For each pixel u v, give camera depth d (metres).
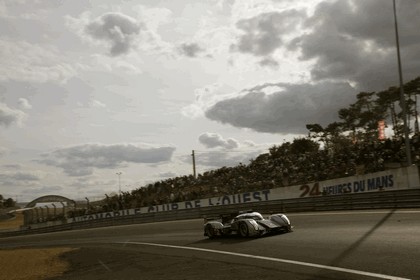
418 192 18.78
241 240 14.94
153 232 26.31
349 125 60.31
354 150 34.47
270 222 15.27
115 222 42.81
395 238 10.94
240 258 11.20
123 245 20.66
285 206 27.92
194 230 22.97
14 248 33.34
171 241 18.98
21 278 14.69
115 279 10.95
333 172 32.03
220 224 16.81
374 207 21.39
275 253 11.22
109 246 21.27
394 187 24.33
